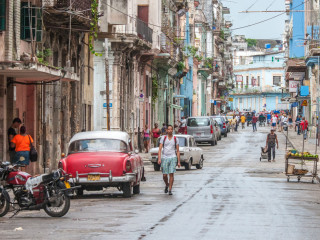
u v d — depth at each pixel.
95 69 53.56
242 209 21.77
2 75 30.75
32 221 19.08
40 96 36.50
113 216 19.91
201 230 16.94
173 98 87.00
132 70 59.41
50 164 38.09
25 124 35.50
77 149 26.11
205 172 40.34
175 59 77.06
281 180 34.97
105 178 25.22
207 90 128.38
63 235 16.22
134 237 15.80
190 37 104.44
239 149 65.81
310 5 85.50
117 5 51.22
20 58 31.62
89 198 25.89
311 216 20.14
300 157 34.06
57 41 39.34
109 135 26.52
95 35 44.00
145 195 26.86
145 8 64.38
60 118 40.72
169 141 27.39
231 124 111.00
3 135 31.03
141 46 57.66
